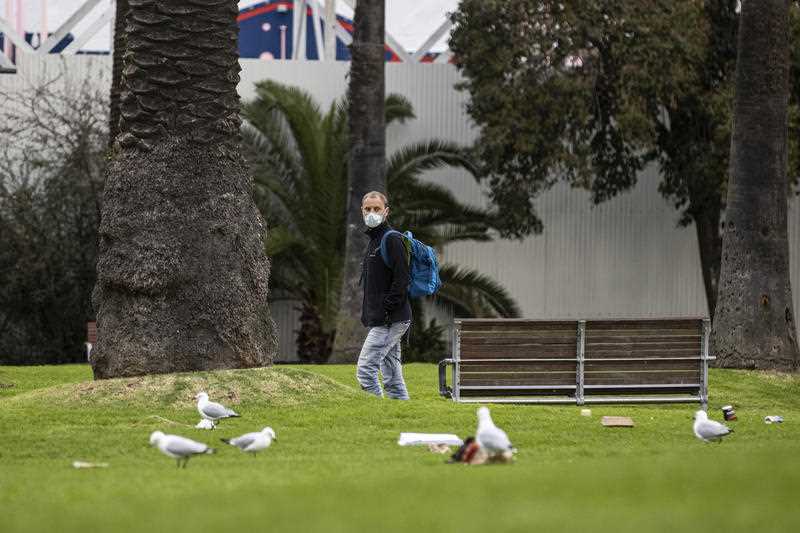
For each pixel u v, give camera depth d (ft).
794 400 131.13
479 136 246.68
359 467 66.08
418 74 249.55
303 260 233.76
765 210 151.84
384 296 102.42
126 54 104.12
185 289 101.24
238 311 102.83
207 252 102.06
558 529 38.37
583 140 218.59
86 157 228.63
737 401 127.13
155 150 102.58
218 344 101.86
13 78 235.61
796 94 217.56
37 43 268.21
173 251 101.14
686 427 92.99
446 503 45.93
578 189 251.60
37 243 228.02
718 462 62.13
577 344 104.63
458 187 248.93
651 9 207.31
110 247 102.12
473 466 64.85
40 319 230.89
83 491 55.01
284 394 97.76
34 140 231.50
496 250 251.39
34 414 90.48
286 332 242.78
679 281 253.24
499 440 65.36
